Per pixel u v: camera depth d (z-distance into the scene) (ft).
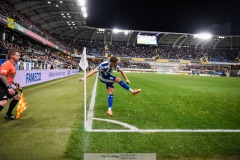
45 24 151.64
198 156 11.31
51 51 162.30
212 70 214.28
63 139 13.11
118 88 44.34
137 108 23.56
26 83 44.32
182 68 223.71
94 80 65.77
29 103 24.93
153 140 13.38
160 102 28.17
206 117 20.30
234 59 227.40
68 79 70.33
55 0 105.09
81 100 27.55
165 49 243.81
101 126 16.02
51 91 36.73
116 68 19.95
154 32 216.95
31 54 93.35
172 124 17.24
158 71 208.54
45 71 58.80
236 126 17.28
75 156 10.86
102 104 25.02
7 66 15.60
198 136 14.47
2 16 70.13
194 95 37.37
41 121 17.04
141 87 49.44
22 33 88.07
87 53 211.00
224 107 26.21
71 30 199.21
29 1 101.55
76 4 112.88
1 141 12.61
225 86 61.77
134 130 15.29
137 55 225.15
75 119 17.87
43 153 11.10
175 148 12.22
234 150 12.21
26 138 13.15
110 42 237.25
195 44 251.60
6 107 22.35
